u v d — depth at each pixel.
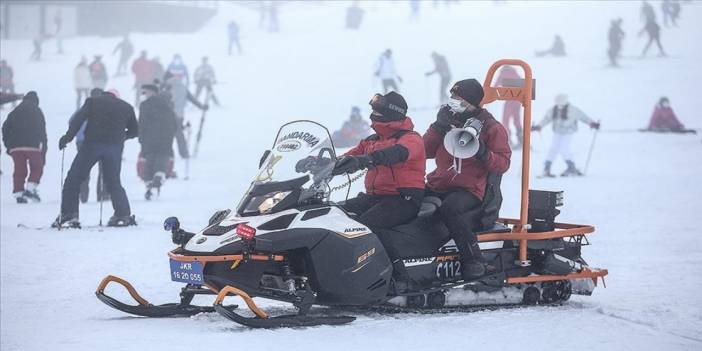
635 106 70.56
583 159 54.97
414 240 17.25
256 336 14.75
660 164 51.69
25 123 40.12
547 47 96.69
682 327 16.09
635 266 23.50
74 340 14.41
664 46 93.62
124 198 31.33
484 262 17.27
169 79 51.69
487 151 17.19
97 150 30.75
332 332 15.28
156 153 41.44
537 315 17.09
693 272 22.52
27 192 40.59
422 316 17.02
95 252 25.75
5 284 21.06
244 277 15.48
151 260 24.53
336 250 16.02
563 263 18.27
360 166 16.34
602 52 92.56
